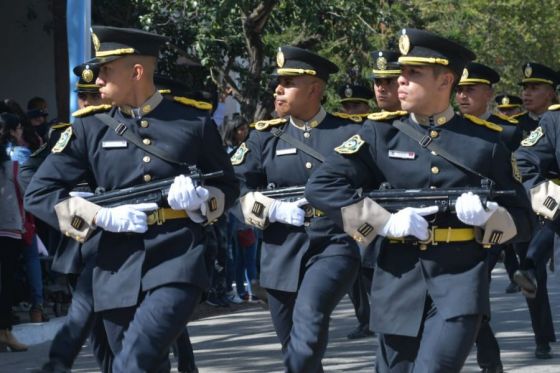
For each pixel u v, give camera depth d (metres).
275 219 12.88
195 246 10.63
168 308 10.28
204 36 26.11
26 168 14.63
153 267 10.55
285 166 13.34
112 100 10.87
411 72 10.14
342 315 22.22
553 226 14.64
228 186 11.05
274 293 13.00
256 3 26.03
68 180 10.92
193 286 10.47
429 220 10.02
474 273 9.89
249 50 27.03
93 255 12.15
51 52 32.56
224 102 31.92
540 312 16.53
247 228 23.31
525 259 15.79
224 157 11.05
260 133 13.65
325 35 28.20
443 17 39.47
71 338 12.10
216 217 10.89
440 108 10.20
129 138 10.83
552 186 14.22
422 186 10.10
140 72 10.86
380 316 10.06
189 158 10.83
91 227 10.55
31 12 31.92
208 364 16.91
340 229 12.71
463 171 10.07
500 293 25.16
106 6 28.33
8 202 17.86
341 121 13.55
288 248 12.83
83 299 12.14
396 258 10.09
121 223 10.45
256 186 13.53
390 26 29.30
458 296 9.73
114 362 10.28
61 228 10.69
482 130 10.22
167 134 10.82
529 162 14.47
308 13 26.22
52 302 21.75
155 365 10.18
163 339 10.23
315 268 12.58
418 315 9.88
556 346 17.77
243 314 22.38
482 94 16.62
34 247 19.66
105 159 10.86
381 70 15.62
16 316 19.73
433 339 9.69
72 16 19.50
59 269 12.80
